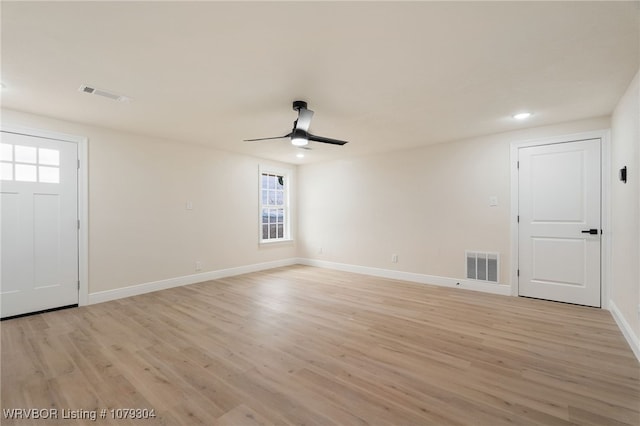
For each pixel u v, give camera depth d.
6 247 3.18
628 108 2.64
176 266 4.56
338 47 2.05
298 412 1.70
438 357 2.33
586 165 3.53
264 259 5.90
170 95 2.83
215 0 1.58
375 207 5.37
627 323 2.65
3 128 3.15
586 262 3.54
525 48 2.05
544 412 1.69
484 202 4.23
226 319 3.16
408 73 2.41
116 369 2.16
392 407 1.74
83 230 3.67
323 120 3.57
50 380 2.02
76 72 2.38
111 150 3.91
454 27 1.83
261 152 5.34
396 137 4.30
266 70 2.37
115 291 3.91
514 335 2.74
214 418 1.65
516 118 3.49
